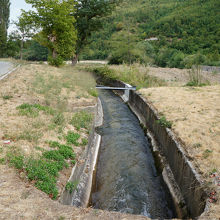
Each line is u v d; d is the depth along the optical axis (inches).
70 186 200.2
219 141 260.1
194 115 350.0
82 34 1247.5
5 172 179.8
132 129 456.8
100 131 441.1
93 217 143.4
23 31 1418.6
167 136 307.7
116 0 1235.2
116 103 665.0
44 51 2524.6
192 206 197.2
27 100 382.3
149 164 320.5
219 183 186.1
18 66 825.5
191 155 239.1
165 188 260.4
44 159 213.9
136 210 227.5
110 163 316.8
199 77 641.6
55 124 299.3
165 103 442.0
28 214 136.3
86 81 641.0
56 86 518.9
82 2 1173.7
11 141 229.6
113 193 251.6
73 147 267.9
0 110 314.7
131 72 805.9
